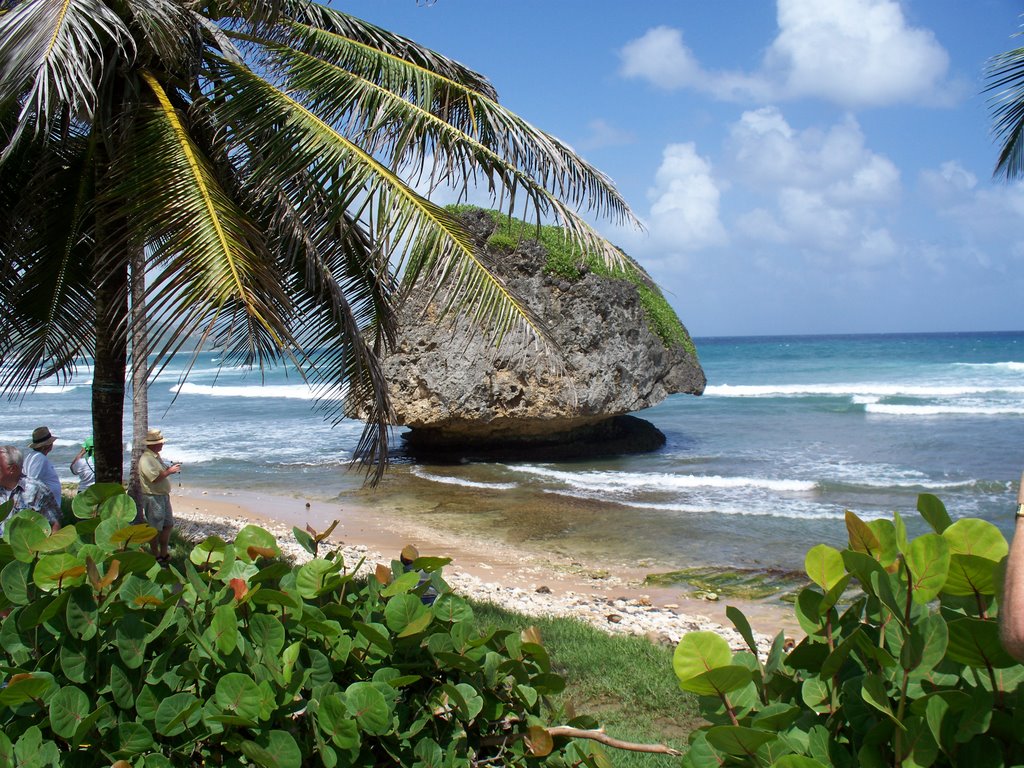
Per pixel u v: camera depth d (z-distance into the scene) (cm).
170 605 231
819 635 202
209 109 686
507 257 2245
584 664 723
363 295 859
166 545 991
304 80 684
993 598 181
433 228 632
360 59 763
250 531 282
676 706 628
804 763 166
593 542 1484
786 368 6719
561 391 2275
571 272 2292
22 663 229
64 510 1034
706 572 1291
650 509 1745
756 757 178
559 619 904
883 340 14738
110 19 561
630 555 1395
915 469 2195
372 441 840
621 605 1104
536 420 2309
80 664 222
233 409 4281
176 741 221
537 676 256
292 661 223
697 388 2761
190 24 668
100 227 664
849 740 188
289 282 775
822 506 1755
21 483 558
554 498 1873
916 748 163
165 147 607
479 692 248
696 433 3031
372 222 633
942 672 179
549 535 1538
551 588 1204
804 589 205
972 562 175
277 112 645
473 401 2255
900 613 176
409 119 664
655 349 2561
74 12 538
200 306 517
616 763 496
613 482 2064
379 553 1380
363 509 1780
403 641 249
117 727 217
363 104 668
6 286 771
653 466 2322
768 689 209
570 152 766
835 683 192
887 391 4338
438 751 226
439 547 1445
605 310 2359
